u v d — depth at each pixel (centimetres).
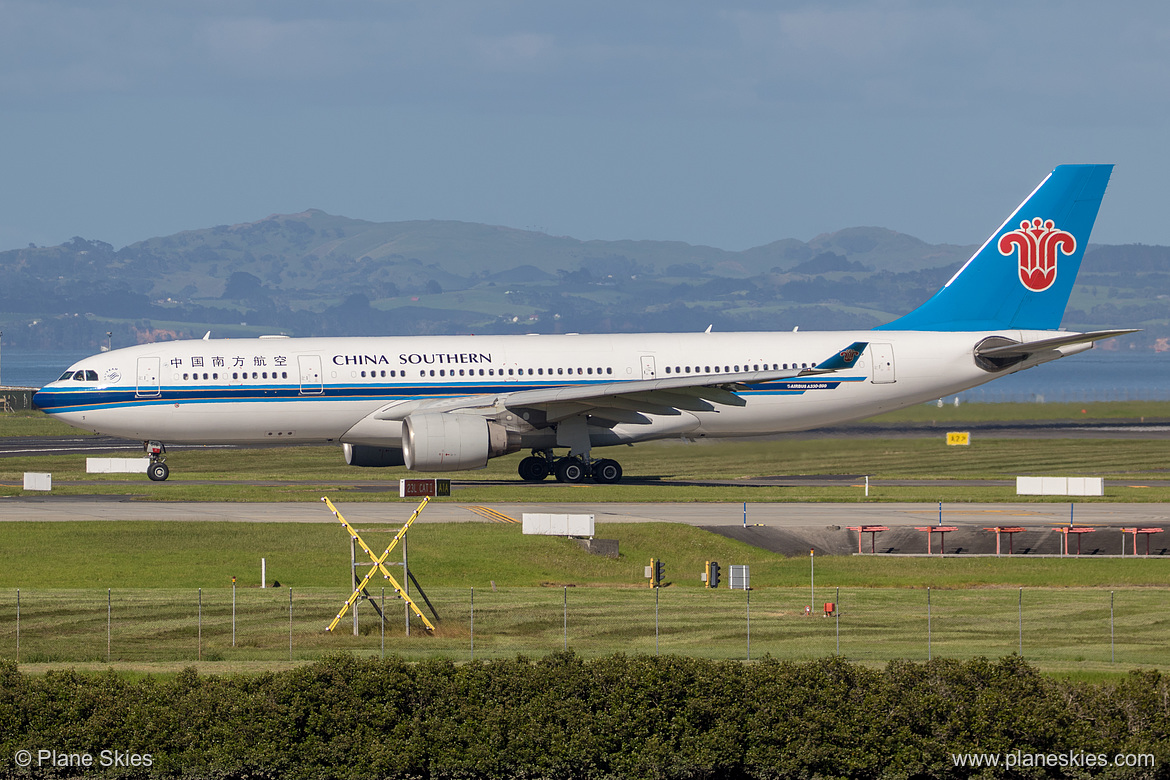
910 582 16750
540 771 8544
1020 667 9325
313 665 9456
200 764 8456
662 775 8544
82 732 8538
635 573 17050
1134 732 8694
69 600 14325
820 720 8662
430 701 9062
